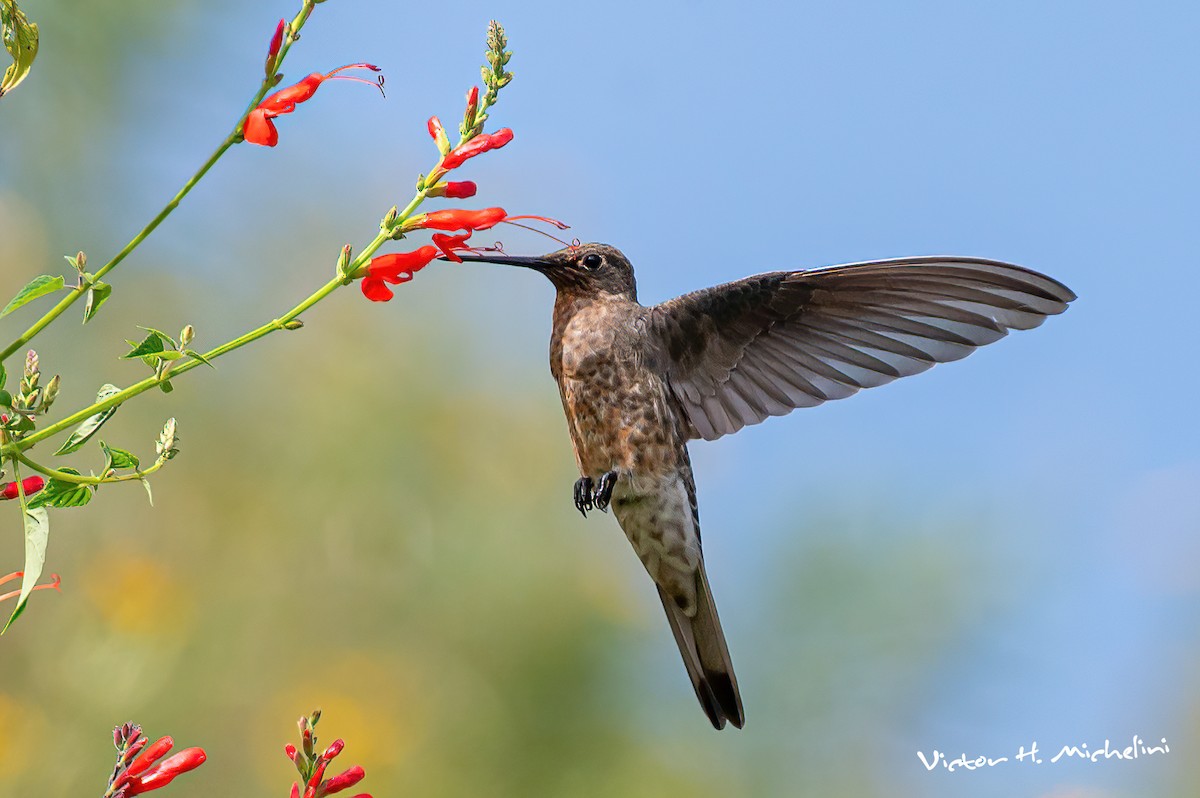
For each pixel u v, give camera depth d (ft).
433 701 38.81
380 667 38.55
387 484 40.45
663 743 39.60
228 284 40.68
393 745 37.35
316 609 39.32
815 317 27.17
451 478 41.06
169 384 15.94
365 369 41.11
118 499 38.86
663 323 27.22
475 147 17.31
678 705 40.29
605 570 41.45
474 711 38.75
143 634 35.45
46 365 37.96
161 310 39.73
